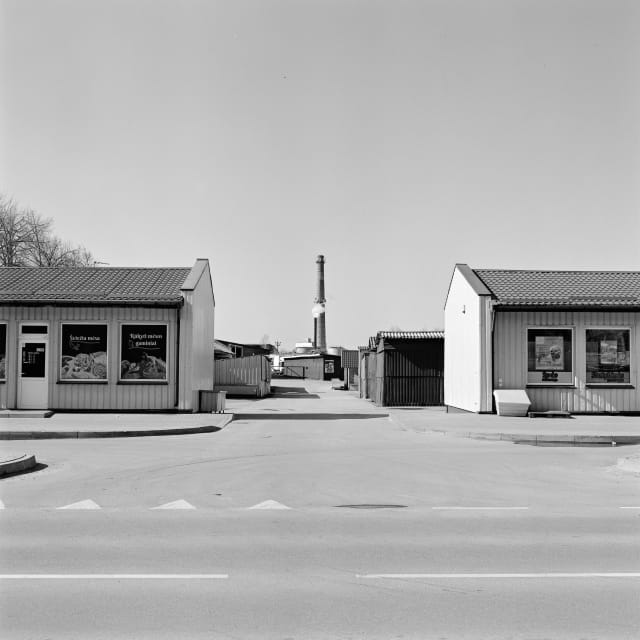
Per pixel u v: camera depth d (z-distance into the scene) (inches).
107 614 232.5
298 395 2256.4
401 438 808.3
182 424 874.1
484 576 275.6
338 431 888.3
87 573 278.2
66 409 1002.1
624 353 1016.2
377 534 346.0
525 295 1039.6
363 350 2042.3
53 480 503.2
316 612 234.4
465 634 215.8
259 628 220.2
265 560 297.6
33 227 2050.9
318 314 4210.1
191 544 324.5
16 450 663.8
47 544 323.6
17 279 1085.8
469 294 1075.3
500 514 397.4
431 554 308.5
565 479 523.2
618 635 215.5
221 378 2034.9
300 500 436.5
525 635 215.2
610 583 267.6
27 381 1002.7
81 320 1005.8
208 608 238.1
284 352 5073.8
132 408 1005.8
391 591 256.7
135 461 601.6
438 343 1433.3
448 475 535.5
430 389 1433.3
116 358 1005.8
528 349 1012.5
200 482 497.4
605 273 1138.0
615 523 374.3
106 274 1113.4
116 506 414.3
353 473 541.3
